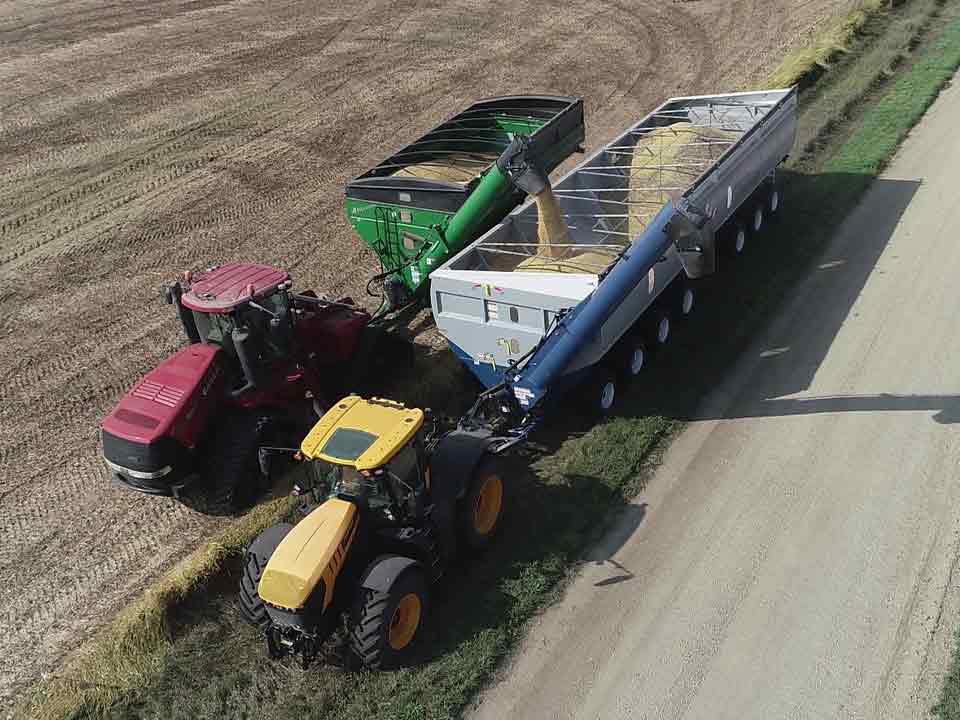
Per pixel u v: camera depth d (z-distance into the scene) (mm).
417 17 37094
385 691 9547
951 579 10383
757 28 32344
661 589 10664
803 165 21156
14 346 17016
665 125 19797
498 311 13109
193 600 11023
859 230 18406
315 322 13766
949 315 15359
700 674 9570
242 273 12914
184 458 11859
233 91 29891
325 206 21812
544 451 13172
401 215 15859
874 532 11148
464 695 9484
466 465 10875
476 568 11141
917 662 9453
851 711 9023
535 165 13836
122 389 15516
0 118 28438
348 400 10695
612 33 33562
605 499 12102
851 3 32781
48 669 10359
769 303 16312
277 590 9055
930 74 25578
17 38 36719
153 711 9680
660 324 14828
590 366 12992
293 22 37312
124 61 33406
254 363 12180
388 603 9312
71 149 25969
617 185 17609
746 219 17703
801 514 11547
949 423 12836
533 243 15477
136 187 23406
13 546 12242
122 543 12188
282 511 12219
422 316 17219
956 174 20094
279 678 9875
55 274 19484
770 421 13336
